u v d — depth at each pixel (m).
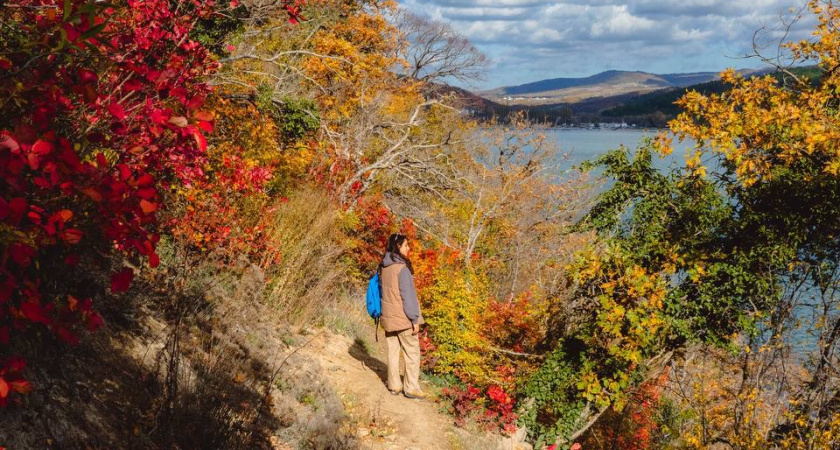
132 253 5.58
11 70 2.14
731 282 11.06
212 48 11.04
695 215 11.66
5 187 2.09
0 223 1.91
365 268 13.82
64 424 3.06
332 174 14.77
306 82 23.48
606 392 10.73
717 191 11.73
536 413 10.67
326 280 8.98
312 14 24.42
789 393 11.27
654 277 11.04
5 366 2.03
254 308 6.98
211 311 6.01
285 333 7.21
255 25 15.73
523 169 28.72
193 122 2.65
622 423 15.40
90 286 3.76
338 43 28.00
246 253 7.80
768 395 11.57
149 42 3.16
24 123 2.04
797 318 11.04
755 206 11.35
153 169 2.93
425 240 22.94
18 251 2.01
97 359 3.82
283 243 8.62
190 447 3.77
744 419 11.60
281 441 4.73
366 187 15.98
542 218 27.08
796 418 10.85
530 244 25.77
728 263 11.25
